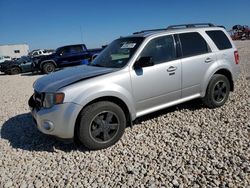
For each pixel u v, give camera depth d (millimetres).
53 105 4277
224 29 6348
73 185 3572
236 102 6422
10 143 5168
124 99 4641
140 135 4926
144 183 3473
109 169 3889
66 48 18812
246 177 3375
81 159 4254
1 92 11594
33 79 16312
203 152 4109
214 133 4754
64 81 4516
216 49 5949
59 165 4137
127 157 4184
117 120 4586
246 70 10984
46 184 3656
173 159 3982
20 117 6848
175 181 3422
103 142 4492
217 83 5934
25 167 4164
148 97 4973
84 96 4258
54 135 4371
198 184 3336
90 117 4316
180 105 6309
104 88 4422
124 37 5730
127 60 4863
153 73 4961
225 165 3684
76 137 4500
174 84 5273
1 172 4066
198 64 5582
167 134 4883
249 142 4301
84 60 18312
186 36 5578
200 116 5641
